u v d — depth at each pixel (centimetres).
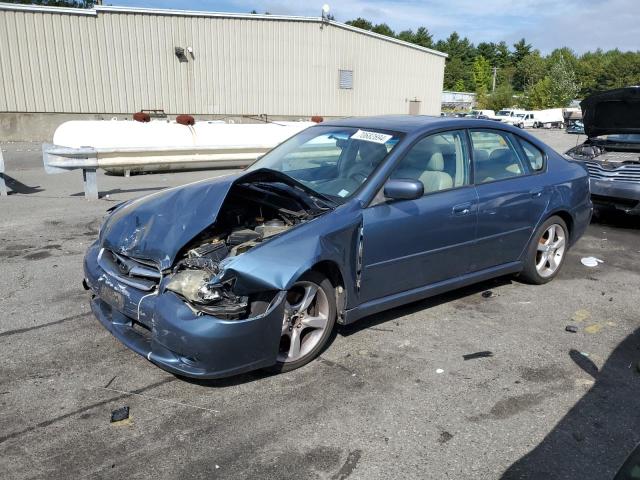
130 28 2298
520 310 477
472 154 465
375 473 270
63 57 2209
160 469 270
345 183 410
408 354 391
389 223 392
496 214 468
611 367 380
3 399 325
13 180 1088
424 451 287
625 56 10938
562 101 8125
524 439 299
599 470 275
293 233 348
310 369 368
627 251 683
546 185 516
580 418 319
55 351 383
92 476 264
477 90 11400
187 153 1080
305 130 519
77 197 909
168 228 360
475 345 408
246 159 1186
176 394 335
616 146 866
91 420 308
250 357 324
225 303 316
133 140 1143
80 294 483
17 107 2177
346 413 319
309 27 2669
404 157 417
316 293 366
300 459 279
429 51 3055
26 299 470
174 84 2436
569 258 645
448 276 448
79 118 2289
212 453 282
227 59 2520
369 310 398
